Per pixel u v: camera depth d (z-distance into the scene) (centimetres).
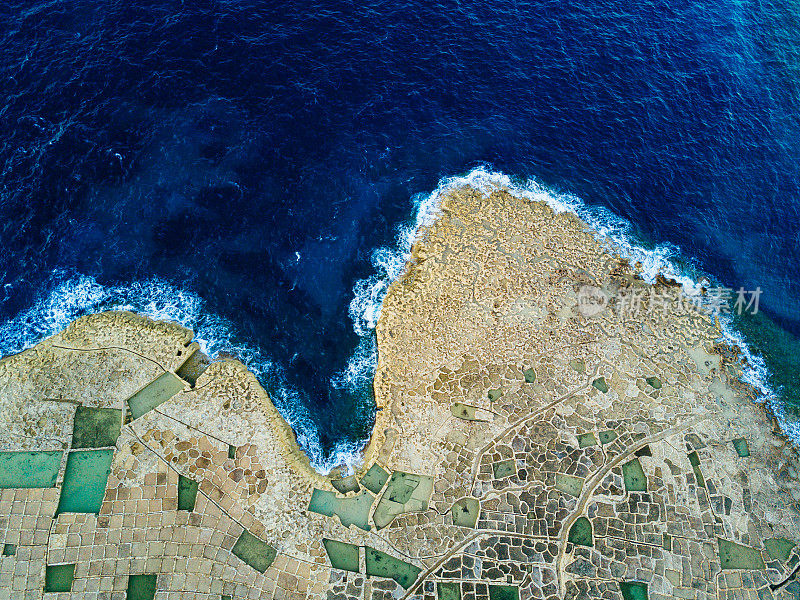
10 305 4391
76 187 4838
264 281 4659
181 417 4041
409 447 4056
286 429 4091
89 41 5491
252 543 3691
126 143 5050
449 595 3619
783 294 5044
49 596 3466
